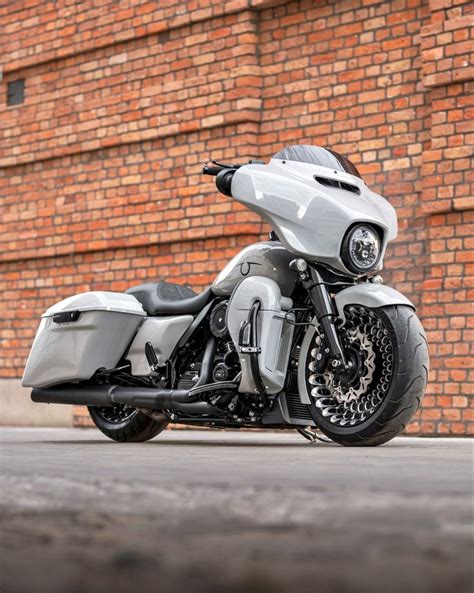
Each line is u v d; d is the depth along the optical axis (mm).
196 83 8680
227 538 1224
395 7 7660
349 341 4324
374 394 4273
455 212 7148
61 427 9289
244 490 1469
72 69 9680
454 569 1002
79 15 9562
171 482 1627
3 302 10133
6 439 5777
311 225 4410
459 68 7145
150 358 5094
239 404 4664
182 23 8734
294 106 8203
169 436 6578
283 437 6367
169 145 8891
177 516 1385
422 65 7391
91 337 5227
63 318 5312
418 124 7480
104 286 9344
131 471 2053
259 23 8445
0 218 10180
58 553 1361
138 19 9070
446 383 7062
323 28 8062
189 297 5340
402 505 1298
